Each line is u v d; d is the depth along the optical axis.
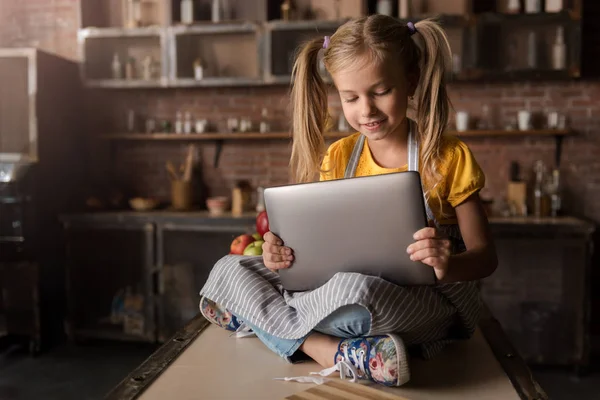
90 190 4.05
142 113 4.10
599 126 3.62
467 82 3.72
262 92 3.98
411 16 3.50
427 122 1.38
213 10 3.76
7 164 3.48
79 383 2.98
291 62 3.60
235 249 2.20
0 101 3.59
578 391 2.94
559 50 3.38
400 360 1.14
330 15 3.67
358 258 1.18
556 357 3.21
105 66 3.96
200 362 1.36
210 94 4.04
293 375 1.27
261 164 4.02
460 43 3.59
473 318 1.47
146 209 3.87
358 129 1.31
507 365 1.31
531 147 3.70
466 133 3.54
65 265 3.89
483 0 3.68
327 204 1.16
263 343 1.52
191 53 3.88
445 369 1.30
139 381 1.21
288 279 1.29
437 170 1.35
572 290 3.21
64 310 3.88
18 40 4.14
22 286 3.49
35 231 3.50
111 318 3.59
